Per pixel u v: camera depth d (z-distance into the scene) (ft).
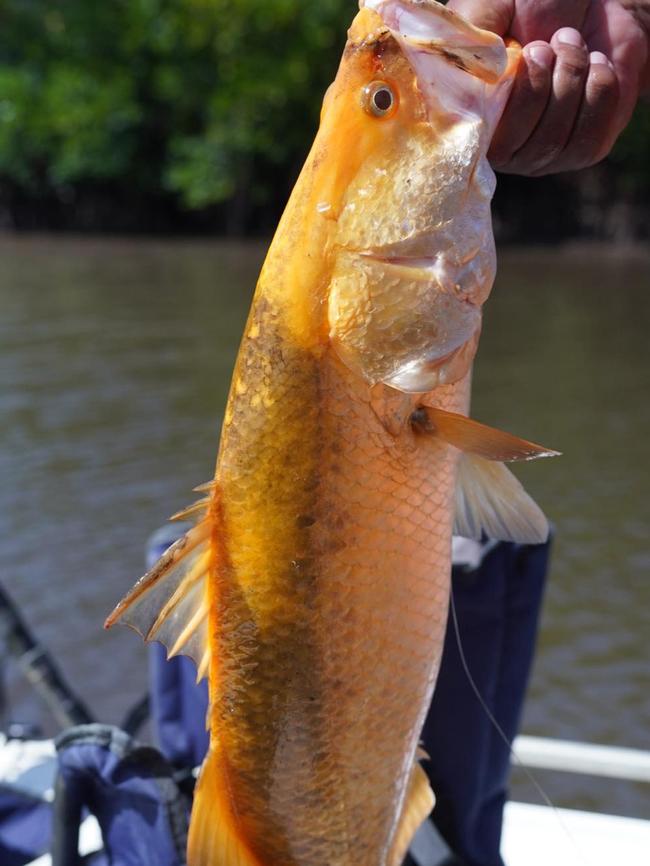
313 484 1.70
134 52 39.96
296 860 1.82
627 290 26.17
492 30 1.84
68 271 29.25
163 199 41.50
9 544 8.86
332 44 37.76
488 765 2.81
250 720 1.78
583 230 37.68
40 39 41.04
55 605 7.66
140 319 20.99
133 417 13.28
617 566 8.35
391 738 1.79
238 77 37.83
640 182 36.70
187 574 1.76
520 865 3.30
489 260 1.72
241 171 39.37
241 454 1.73
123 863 2.47
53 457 11.51
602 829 3.46
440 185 1.68
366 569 1.72
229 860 1.82
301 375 1.70
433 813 2.78
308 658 1.74
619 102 1.81
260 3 37.06
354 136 1.70
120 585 8.00
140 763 2.47
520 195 37.93
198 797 1.83
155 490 10.33
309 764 1.77
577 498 10.12
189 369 16.17
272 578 1.73
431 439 1.72
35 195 41.52
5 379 15.49
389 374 1.69
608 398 14.37
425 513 1.74
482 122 1.70
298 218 1.72
